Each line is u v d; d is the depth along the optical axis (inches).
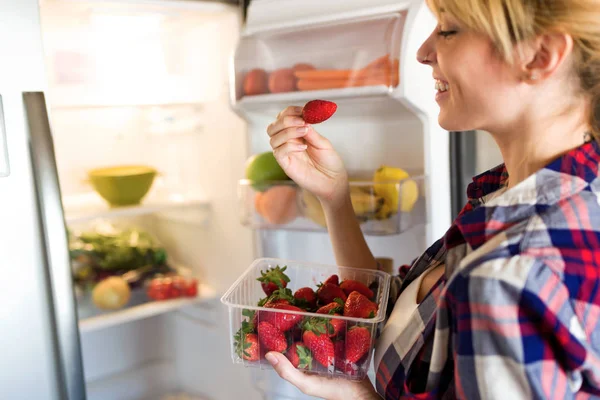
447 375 27.6
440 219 52.9
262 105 54.0
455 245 28.4
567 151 27.0
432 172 51.4
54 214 48.5
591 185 25.7
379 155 54.9
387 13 47.0
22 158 48.1
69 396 50.6
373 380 54.3
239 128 63.0
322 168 41.2
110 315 65.9
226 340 72.0
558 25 24.2
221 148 67.2
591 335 23.6
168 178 78.1
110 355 79.4
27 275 49.4
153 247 76.8
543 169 26.2
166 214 81.4
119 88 63.1
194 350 79.1
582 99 26.7
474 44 26.8
